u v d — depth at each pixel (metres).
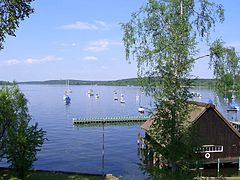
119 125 86.25
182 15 17.09
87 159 48.47
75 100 180.00
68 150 54.19
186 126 16.25
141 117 92.69
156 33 17.70
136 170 42.03
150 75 17.03
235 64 18.41
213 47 18.12
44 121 89.44
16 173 25.77
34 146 25.69
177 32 16.23
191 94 15.90
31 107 132.62
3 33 14.60
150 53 17.00
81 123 86.12
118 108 132.12
